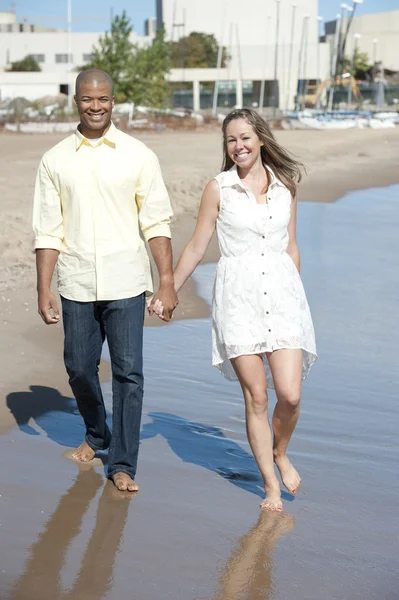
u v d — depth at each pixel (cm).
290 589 386
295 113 8362
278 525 451
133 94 7069
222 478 512
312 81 10600
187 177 2284
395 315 964
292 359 470
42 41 10738
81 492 478
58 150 485
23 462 511
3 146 3797
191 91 9844
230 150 484
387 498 493
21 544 412
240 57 9950
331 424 616
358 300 1032
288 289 478
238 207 479
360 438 591
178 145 4156
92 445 521
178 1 11400
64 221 490
